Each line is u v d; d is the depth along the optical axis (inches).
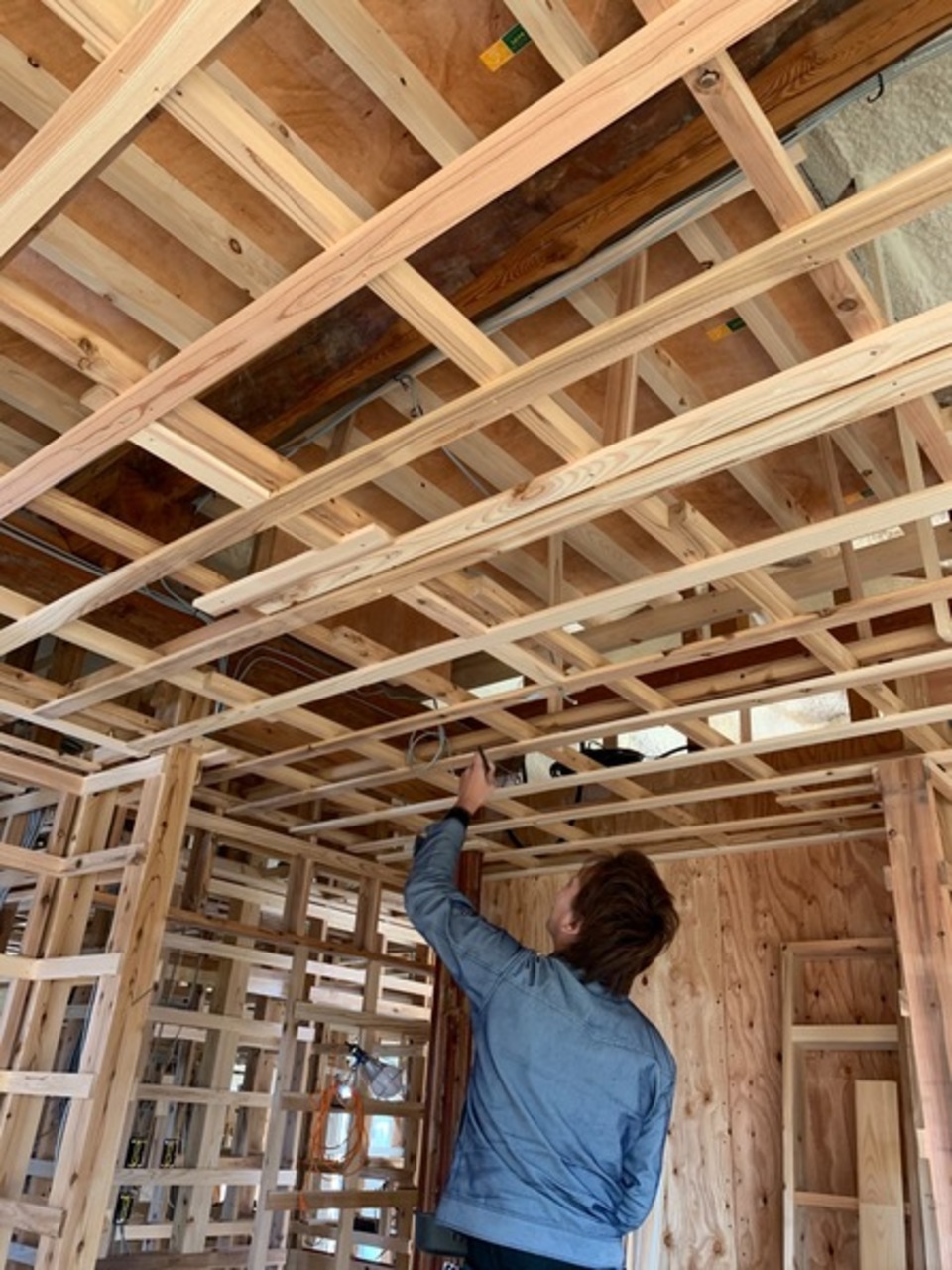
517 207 87.4
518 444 119.8
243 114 57.6
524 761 181.9
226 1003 213.2
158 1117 208.7
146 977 133.5
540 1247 52.3
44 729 165.3
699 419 76.7
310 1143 188.5
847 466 124.3
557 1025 58.6
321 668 157.6
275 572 100.2
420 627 137.1
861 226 59.8
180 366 73.4
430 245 89.8
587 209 86.0
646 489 83.2
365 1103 194.9
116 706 137.8
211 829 183.8
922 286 118.6
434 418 77.4
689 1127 174.2
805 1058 167.8
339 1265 184.7
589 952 62.2
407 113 70.1
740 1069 173.6
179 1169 194.4
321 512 92.4
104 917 201.2
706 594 139.1
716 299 65.4
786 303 97.4
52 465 86.3
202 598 105.4
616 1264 54.6
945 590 98.1
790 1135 158.7
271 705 130.2
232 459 84.6
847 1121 159.9
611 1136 56.8
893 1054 160.1
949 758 140.3
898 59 74.5
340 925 268.8
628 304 87.1
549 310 103.3
